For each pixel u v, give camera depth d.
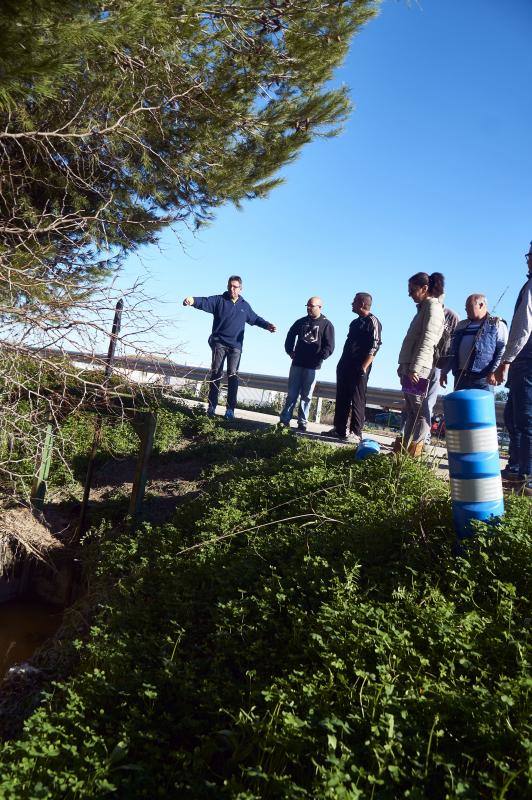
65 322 7.26
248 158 10.88
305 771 3.05
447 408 4.92
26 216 8.48
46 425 8.74
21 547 9.45
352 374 11.63
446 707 3.08
